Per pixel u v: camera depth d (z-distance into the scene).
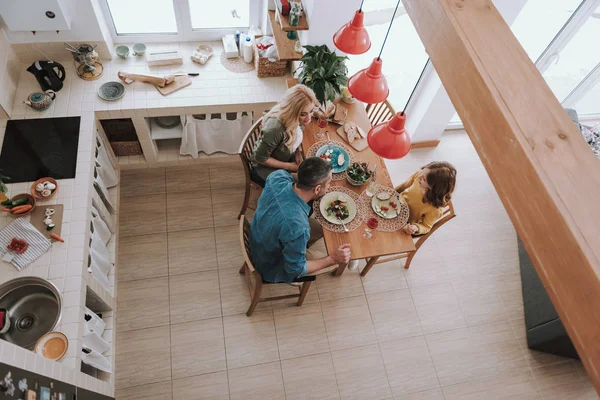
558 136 1.15
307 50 3.36
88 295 2.71
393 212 2.86
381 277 3.53
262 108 3.48
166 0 3.34
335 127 3.27
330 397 2.98
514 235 3.88
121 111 3.19
